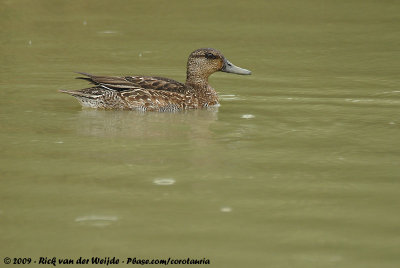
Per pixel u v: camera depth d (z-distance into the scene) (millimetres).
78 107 17953
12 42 26594
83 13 32656
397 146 14375
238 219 10422
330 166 13000
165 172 12586
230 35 28641
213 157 13555
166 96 17844
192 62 18703
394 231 9977
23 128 15656
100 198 11242
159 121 16672
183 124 16359
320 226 10164
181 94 18016
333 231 9984
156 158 13453
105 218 10438
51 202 11047
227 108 18156
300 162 13250
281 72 22609
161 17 32062
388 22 30812
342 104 18406
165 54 25250
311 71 22719
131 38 27875
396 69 22891
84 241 9656
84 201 11102
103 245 9531
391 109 17812
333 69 22984
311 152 13945
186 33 28938
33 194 11398
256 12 33062
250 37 28266
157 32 29078
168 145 14422
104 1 35125
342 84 20844
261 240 9688
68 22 30672
